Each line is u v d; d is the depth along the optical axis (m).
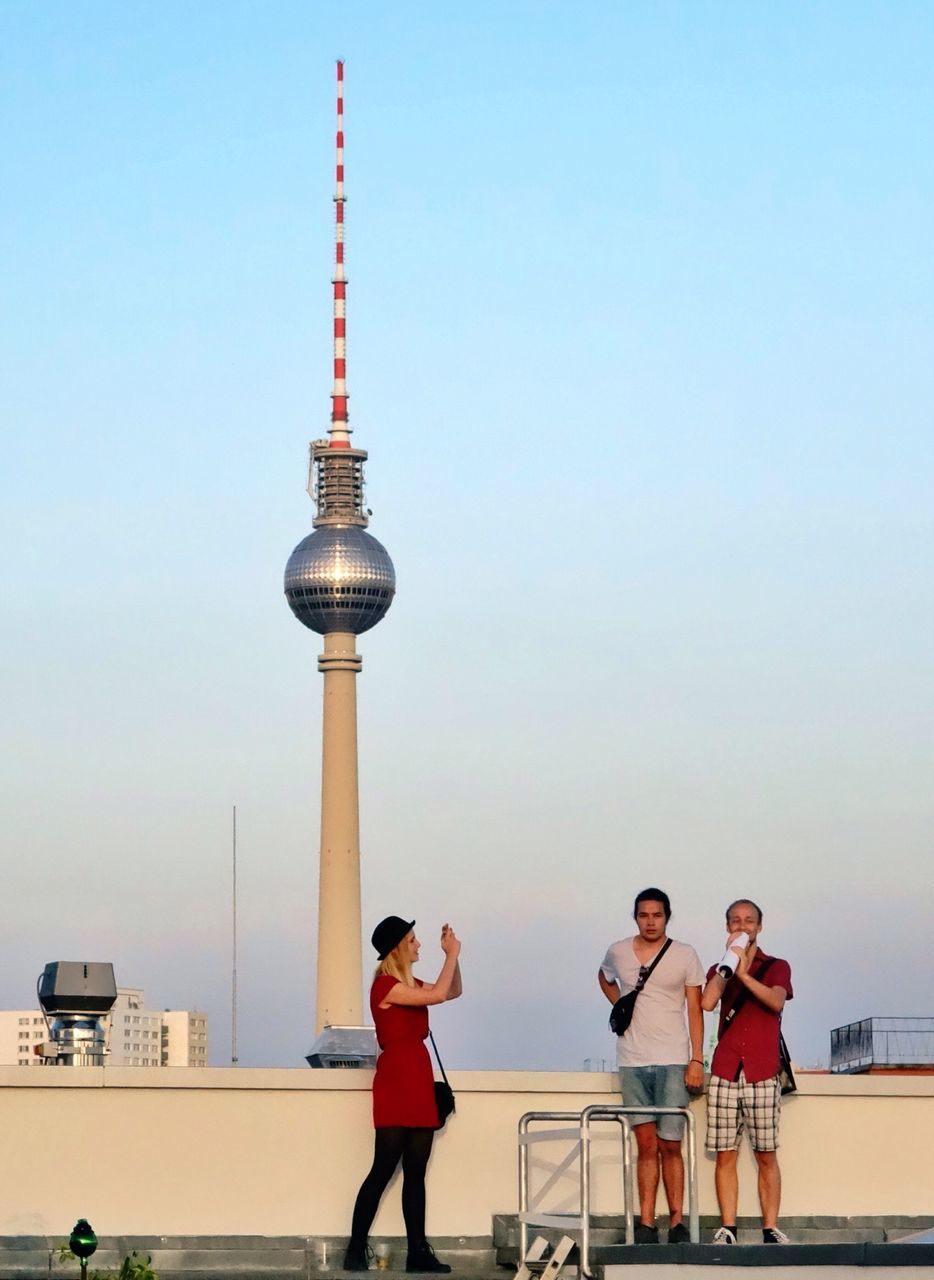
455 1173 21.97
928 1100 23.00
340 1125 21.84
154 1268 21.17
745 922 20.81
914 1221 22.64
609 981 21.56
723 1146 20.70
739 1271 17.03
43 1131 21.44
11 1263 20.88
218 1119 21.69
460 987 20.64
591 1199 22.05
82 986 30.33
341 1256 21.34
